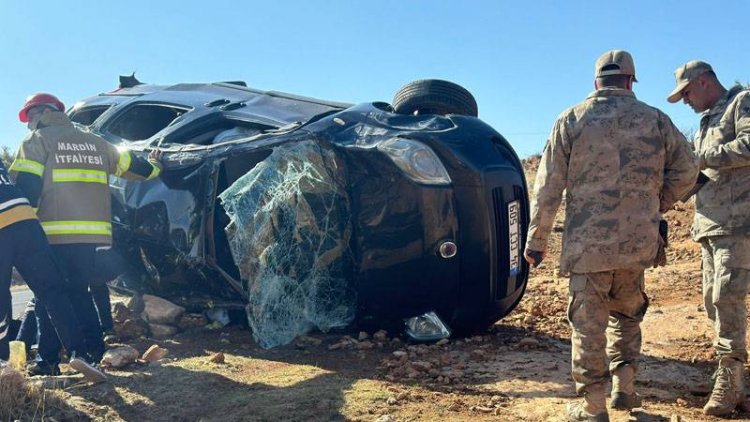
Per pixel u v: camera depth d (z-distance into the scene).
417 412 3.40
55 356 4.20
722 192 3.64
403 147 4.41
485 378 3.97
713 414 3.46
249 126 5.42
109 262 5.00
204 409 3.48
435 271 4.41
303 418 3.32
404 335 4.80
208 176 4.78
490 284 4.50
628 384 3.36
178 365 4.22
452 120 4.70
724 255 3.58
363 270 4.58
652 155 3.12
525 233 4.72
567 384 3.83
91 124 6.84
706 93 3.78
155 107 6.38
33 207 4.19
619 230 3.09
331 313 4.83
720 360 3.52
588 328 3.13
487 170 4.46
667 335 5.12
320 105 5.44
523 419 3.33
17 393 3.40
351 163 4.60
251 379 3.95
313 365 4.24
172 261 5.06
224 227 4.88
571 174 3.19
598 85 3.25
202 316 5.50
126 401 3.58
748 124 3.45
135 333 5.03
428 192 4.34
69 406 3.46
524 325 5.42
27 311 4.61
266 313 4.61
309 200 4.69
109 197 4.52
